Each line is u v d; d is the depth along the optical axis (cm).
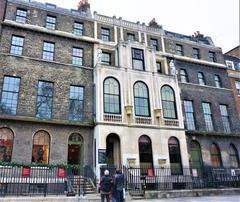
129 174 1827
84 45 2441
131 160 1991
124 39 2658
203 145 2536
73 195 1515
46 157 1897
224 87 3038
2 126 1822
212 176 2212
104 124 2028
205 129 2642
